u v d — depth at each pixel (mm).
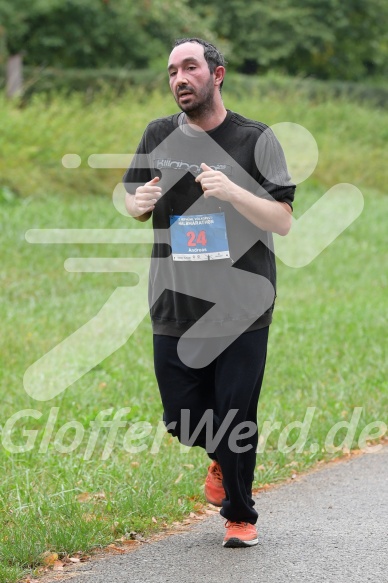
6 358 18047
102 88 49031
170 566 9844
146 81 54469
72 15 58312
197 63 9633
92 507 11305
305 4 72625
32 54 58719
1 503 11297
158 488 11984
